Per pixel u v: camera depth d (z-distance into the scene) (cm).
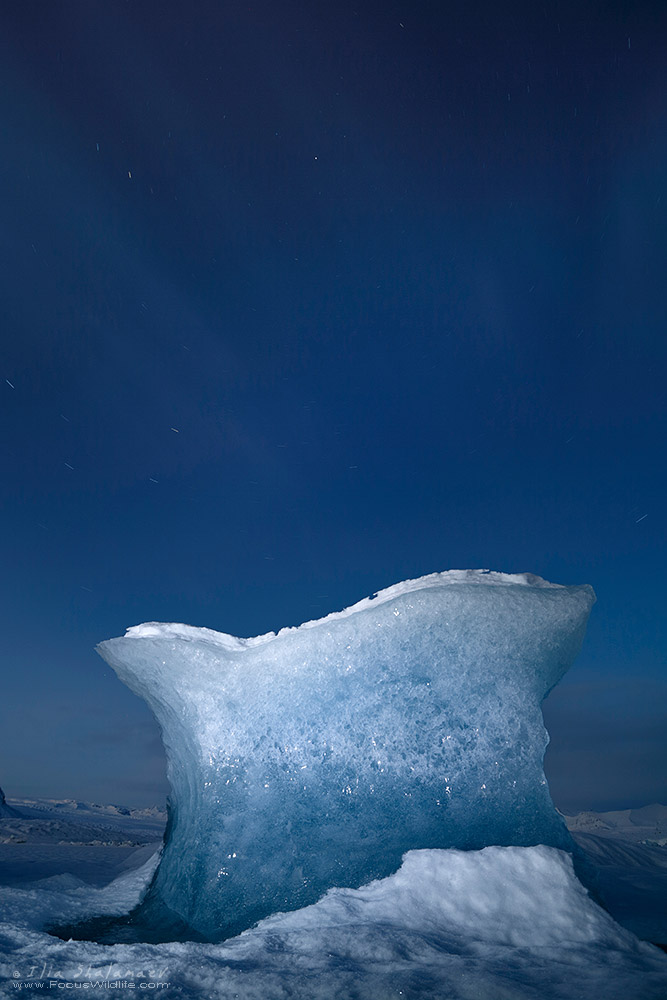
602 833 1683
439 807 434
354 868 413
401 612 465
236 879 428
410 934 320
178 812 537
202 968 281
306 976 270
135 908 471
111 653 544
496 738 451
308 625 502
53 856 983
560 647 474
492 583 482
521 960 295
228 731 480
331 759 458
